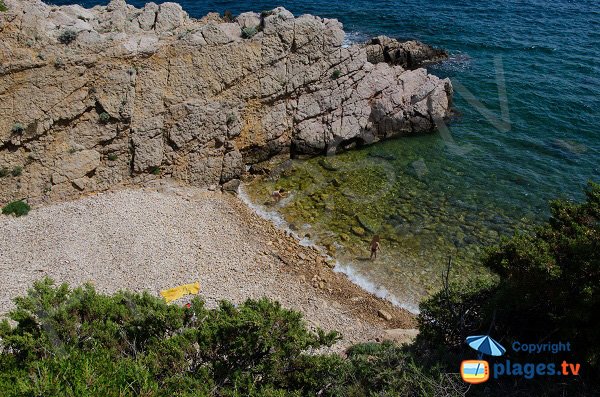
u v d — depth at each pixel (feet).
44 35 91.40
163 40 103.09
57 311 49.42
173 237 94.12
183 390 42.47
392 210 107.96
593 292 46.09
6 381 41.09
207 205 106.32
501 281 57.93
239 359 48.57
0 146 92.99
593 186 61.21
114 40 97.14
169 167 109.91
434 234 101.45
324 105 122.21
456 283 63.82
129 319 52.03
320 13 203.62
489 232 102.17
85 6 194.18
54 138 97.55
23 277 79.97
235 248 94.84
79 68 94.89
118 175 105.91
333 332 52.31
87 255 86.17
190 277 85.40
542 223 104.83
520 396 46.88
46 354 45.88
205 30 104.88
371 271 92.89
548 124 133.59
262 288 86.22
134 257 87.15
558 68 157.89
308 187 114.52
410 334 77.20
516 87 146.51
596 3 217.36
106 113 99.66
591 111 137.59
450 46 173.06
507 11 207.00
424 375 47.88
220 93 109.70
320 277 90.89
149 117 103.81
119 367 42.42
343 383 50.26
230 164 114.01
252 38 108.99
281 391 44.39
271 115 117.50
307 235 100.78
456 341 56.24
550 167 120.98
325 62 119.03
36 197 97.96
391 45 162.81
